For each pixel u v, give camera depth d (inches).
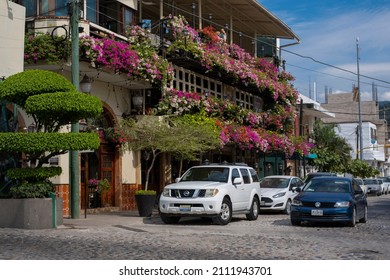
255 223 712.4
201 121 959.6
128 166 906.7
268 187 912.9
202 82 1109.1
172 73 898.7
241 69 1131.3
